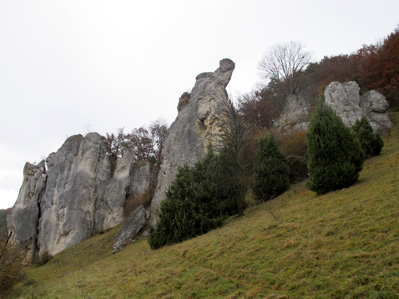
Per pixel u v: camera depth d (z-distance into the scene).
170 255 13.94
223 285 8.00
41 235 42.50
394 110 30.88
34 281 22.39
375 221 8.34
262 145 23.91
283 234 10.14
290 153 27.20
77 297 10.73
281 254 8.54
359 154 15.62
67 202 42.06
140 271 12.34
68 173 45.88
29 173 51.44
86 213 41.31
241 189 21.30
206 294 7.73
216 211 19.45
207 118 35.94
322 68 46.88
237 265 9.04
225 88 37.00
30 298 13.29
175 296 8.22
